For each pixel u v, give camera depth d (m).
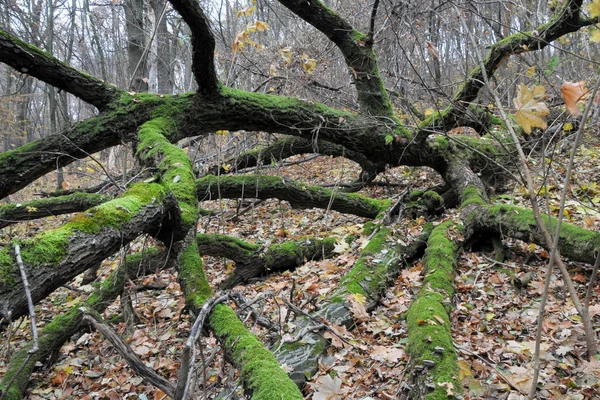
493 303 3.86
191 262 3.25
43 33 14.12
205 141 8.66
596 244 3.67
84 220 2.42
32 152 4.43
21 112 18.98
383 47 8.25
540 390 2.62
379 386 2.92
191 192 3.70
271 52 8.52
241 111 5.27
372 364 3.18
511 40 5.41
